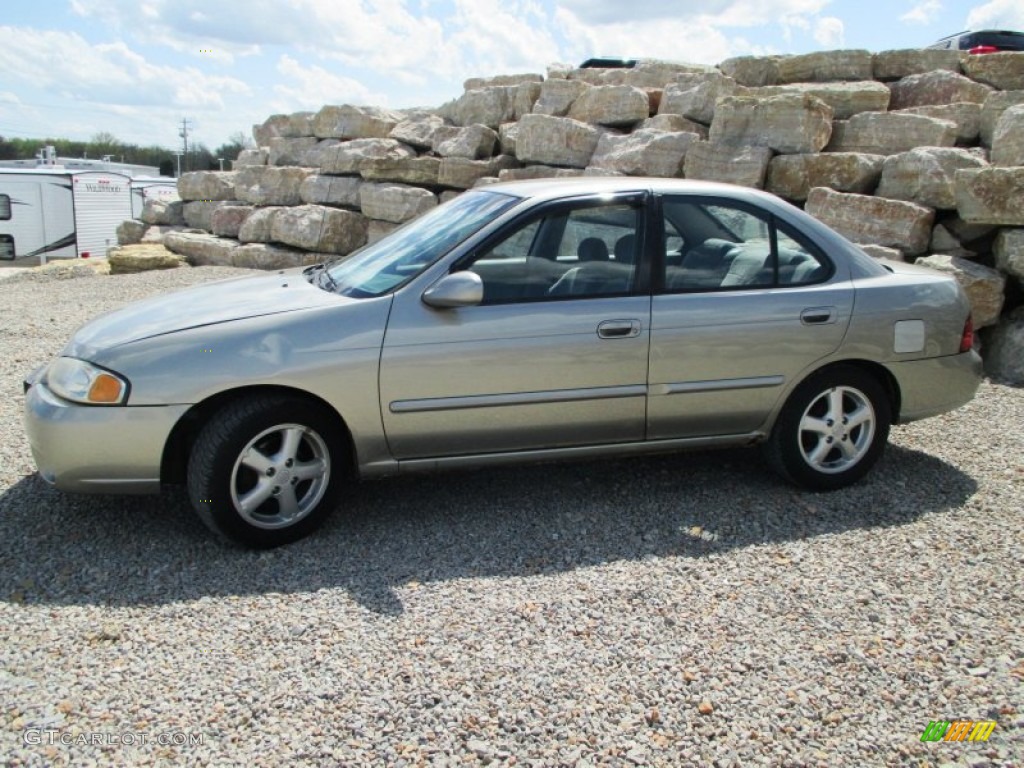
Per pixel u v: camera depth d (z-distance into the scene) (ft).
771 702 8.82
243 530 12.00
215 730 8.30
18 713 8.50
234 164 57.67
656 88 40.63
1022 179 22.11
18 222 75.51
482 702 8.75
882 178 27.66
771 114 30.37
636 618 10.38
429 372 12.46
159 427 11.66
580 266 13.26
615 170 33.22
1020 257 22.47
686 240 13.75
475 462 13.15
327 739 8.19
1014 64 34.37
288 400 12.06
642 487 14.76
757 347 13.69
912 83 34.58
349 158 44.37
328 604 10.71
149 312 13.12
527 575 11.53
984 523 13.28
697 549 12.35
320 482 12.57
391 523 13.23
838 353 14.07
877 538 12.73
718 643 9.85
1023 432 17.72
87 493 12.01
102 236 80.79
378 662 9.44
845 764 7.97
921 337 14.51
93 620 10.28
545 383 12.95
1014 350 22.06
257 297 13.34
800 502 14.11
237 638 9.91
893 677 9.26
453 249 12.85
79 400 11.71
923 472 15.47
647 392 13.39
